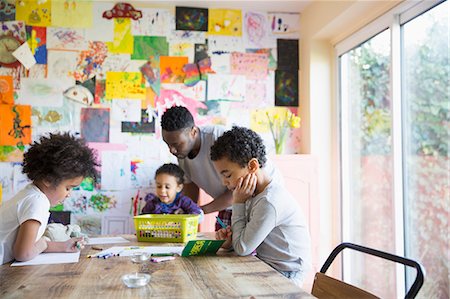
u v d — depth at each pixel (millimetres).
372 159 2666
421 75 2217
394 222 2355
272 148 3141
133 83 3035
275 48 3193
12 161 2895
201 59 3107
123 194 2988
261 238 1401
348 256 2947
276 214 1426
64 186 1461
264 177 1559
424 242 2186
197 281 1063
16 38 2947
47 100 2951
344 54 3010
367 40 2715
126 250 1480
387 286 2480
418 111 2242
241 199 1506
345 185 2994
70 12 3006
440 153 2059
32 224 1332
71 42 2996
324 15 2842
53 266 1244
